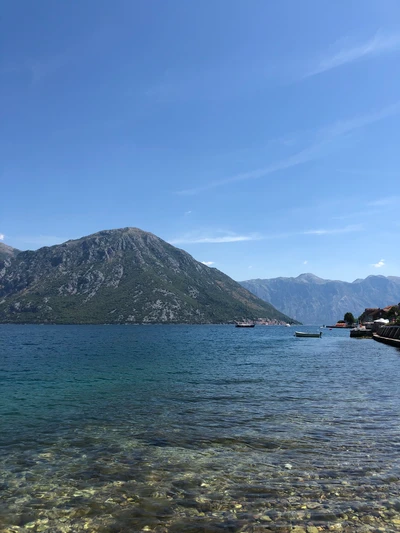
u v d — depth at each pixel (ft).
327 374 110.73
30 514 29.19
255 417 58.39
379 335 333.83
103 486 34.04
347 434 48.73
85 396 77.56
